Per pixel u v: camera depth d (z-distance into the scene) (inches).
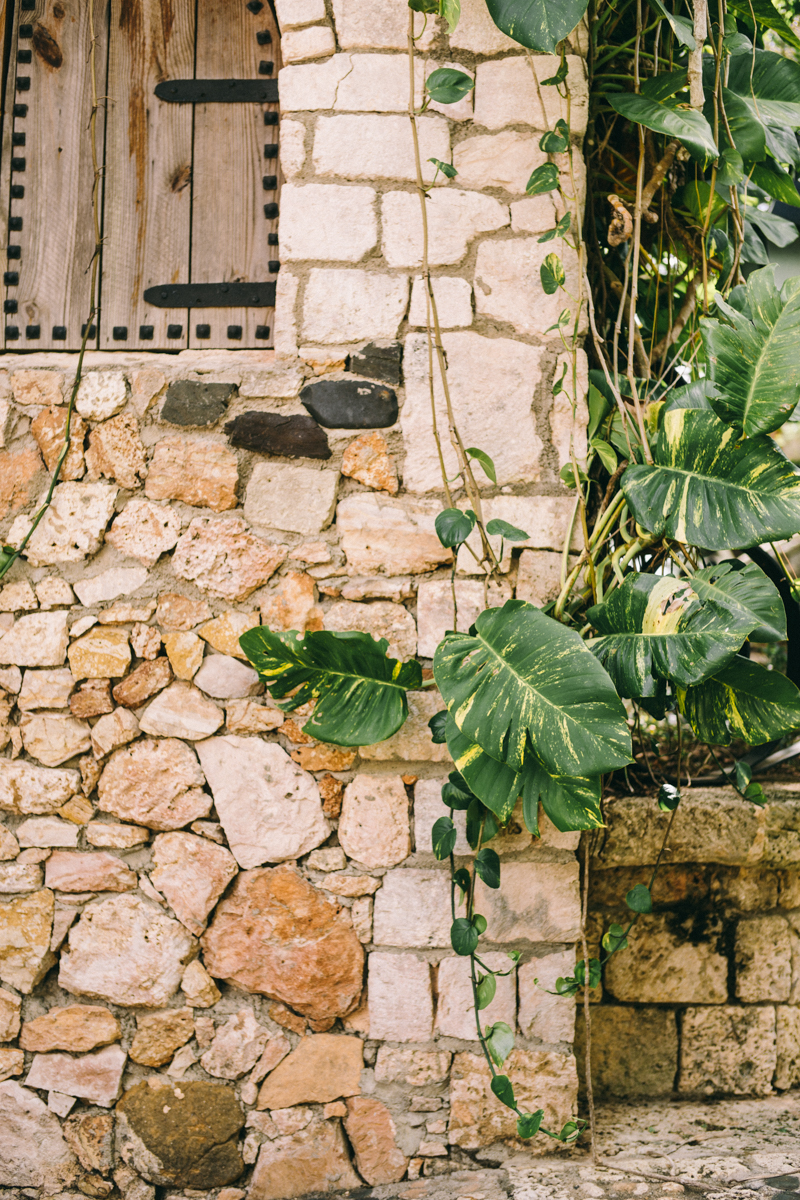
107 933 75.7
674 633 61.8
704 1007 86.7
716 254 89.2
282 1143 73.8
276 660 70.0
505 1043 66.8
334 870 75.2
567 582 72.1
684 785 90.8
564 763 58.1
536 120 77.3
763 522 62.7
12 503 78.3
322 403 77.1
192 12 85.4
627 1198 67.2
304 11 77.4
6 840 76.5
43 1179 74.5
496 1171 71.9
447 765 75.4
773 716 64.8
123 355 81.5
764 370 63.9
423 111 72.5
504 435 76.6
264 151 84.2
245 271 83.8
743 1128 80.5
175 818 75.8
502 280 77.3
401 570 76.2
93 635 77.2
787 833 86.4
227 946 75.1
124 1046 75.2
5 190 85.1
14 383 78.6
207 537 77.1
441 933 74.6
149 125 84.8
